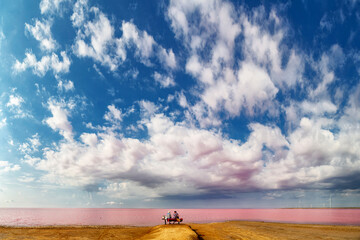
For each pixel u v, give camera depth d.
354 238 25.48
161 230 27.66
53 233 27.34
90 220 72.56
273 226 39.09
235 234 28.62
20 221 63.44
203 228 35.34
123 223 58.31
